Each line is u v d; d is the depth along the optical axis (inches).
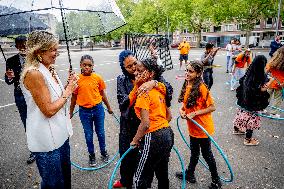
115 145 204.2
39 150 96.7
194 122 131.6
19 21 126.6
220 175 159.0
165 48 637.3
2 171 168.9
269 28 1980.8
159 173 112.9
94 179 157.4
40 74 89.4
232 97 348.5
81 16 124.9
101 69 685.9
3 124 262.1
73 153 193.2
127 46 489.7
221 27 2242.9
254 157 179.9
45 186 101.8
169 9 1918.1
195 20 1851.6
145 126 99.7
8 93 409.7
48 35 92.2
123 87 121.0
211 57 312.7
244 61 368.2
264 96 183.9
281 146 195.3
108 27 132.4
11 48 1357.0
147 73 104.7
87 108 161.8
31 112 95.4
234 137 214.4
